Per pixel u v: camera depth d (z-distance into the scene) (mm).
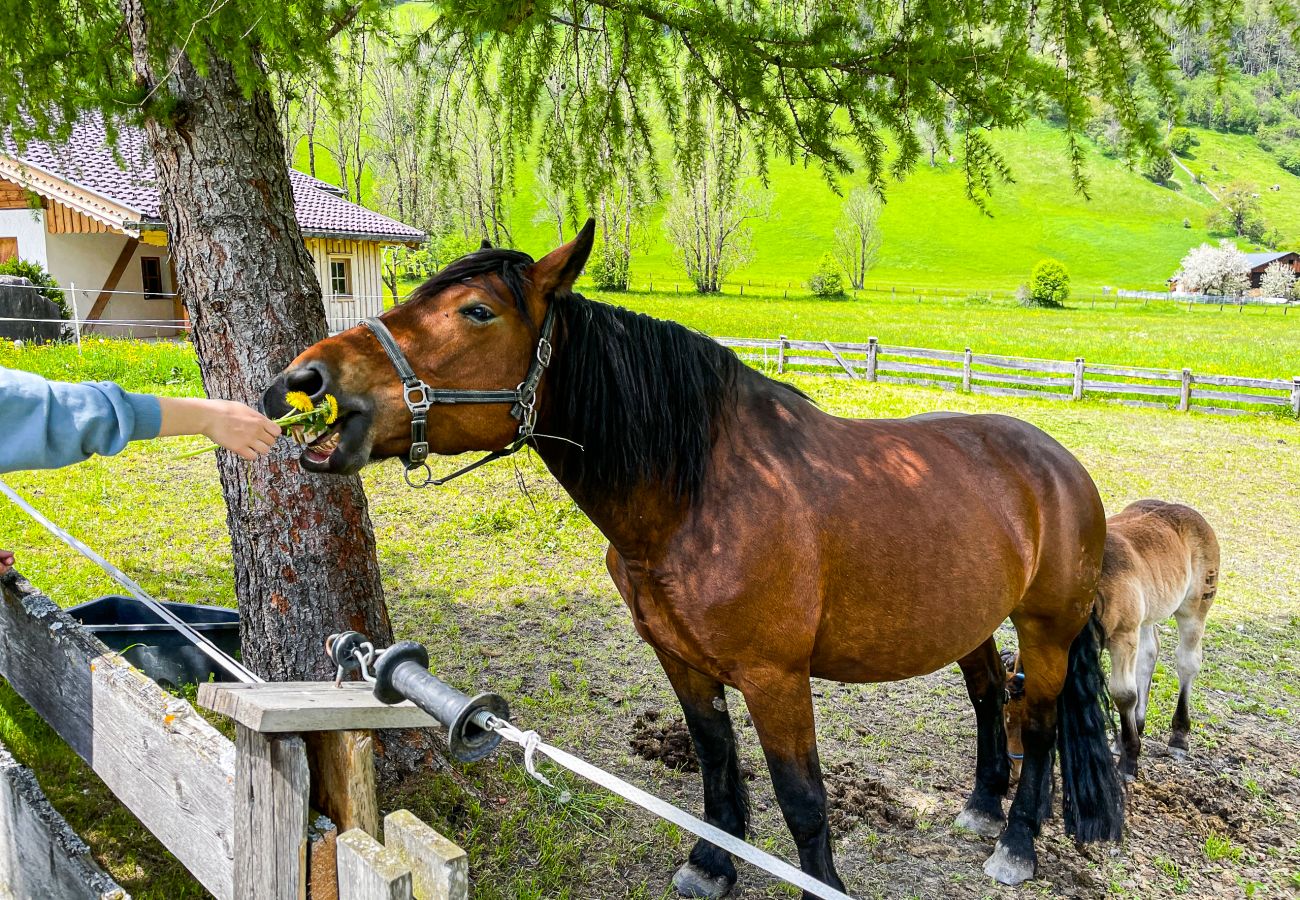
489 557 6625
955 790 3828
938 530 2734
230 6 2363
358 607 3340
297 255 3182
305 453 2027
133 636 4117
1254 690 4988
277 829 1228
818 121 3490
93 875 1803
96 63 3057
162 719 1620
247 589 3277
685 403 2404
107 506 7180
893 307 53969
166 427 1498
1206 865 3389
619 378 2336
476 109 3758
